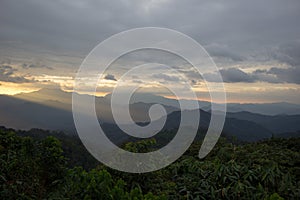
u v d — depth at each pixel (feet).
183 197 19.35
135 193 15.60
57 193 18.16
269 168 21.47
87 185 16.11
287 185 20.10
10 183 19.07
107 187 15.44
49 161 22.58
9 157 21.50
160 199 15.71
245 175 20.39
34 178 20.74
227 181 20.42
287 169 24.75
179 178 22.13
